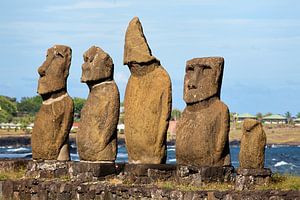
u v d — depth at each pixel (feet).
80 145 98.89
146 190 86.58
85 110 99.30
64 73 106.42
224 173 87.86
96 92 99.25
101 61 98.94
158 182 91.30
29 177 105.09
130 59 96.58
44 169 103.96
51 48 107.04
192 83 90.48
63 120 105.81
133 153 96.27
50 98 106.52
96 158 97.60
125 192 88.94
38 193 99.50
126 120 96.84
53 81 105.70
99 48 100.17
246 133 84.17
